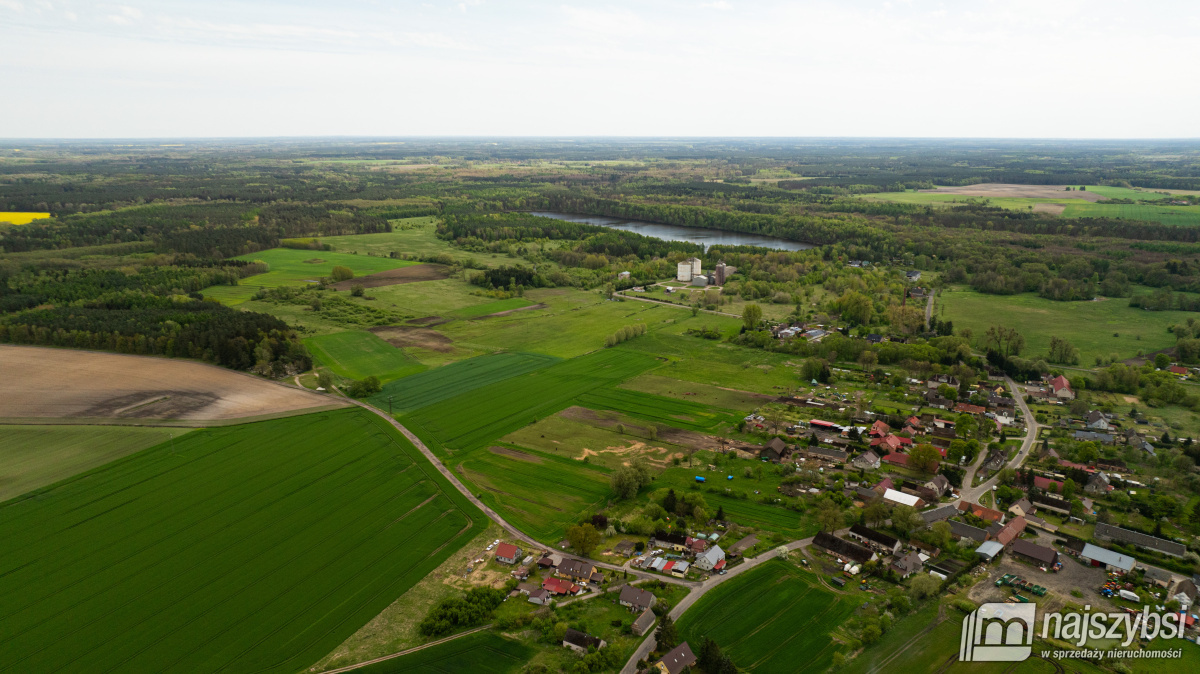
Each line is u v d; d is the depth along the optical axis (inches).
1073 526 4968.0
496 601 4008.4
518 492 5354.3
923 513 4995.1
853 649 3695.9
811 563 4466.0
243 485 5393.7
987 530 4778.5
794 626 3878.0
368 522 4904.0
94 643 3688.5
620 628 3823.8
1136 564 4443.9
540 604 4033.0
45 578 4217.5
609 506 5162.4
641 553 4562.0
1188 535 4773.6
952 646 3715.6
